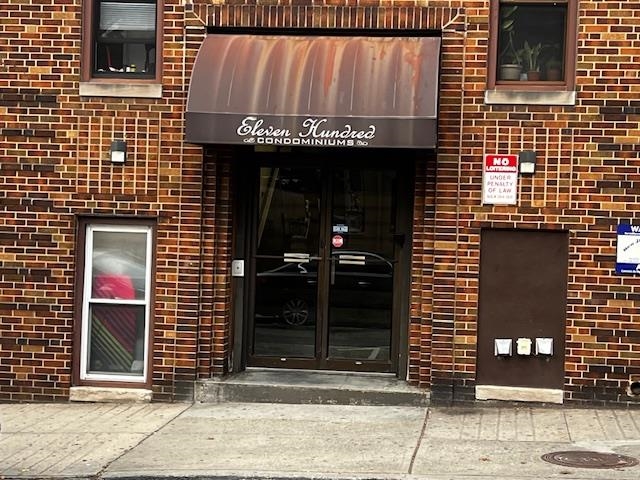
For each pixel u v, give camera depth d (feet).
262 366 31.19
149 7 29.91
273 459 22.16
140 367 29.84
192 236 29.22
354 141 26.48
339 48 28.04
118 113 29.37
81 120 29.48
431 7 28.17
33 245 29.66
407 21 28.27
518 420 26.27
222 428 25.63
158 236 29.32
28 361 29.71
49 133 29.53
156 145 29.30
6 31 29.63
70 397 29.58
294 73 27.40
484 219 27.96
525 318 28.04
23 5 29.58
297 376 30.30
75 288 29.71
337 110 26.63
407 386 29.01
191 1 29.12
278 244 31.19
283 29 28.96
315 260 31.01
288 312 31.14
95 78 29.89
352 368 30.76
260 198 31.22
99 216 29.53
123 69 30.04
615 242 27.40
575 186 27.58
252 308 31.30
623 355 27.40
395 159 30.45
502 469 21.01
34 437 24.80
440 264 28.12
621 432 24.75
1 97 29.68
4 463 22.16
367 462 21.76
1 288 29.71
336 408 28.12
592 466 21.24
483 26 27.99
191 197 29.19
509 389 27.91
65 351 29.60
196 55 28.76
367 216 30.76
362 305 30.81
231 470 21.11
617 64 27.37
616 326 27.40
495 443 23.58
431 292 28.58
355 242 30.83
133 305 29.84
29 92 29.58
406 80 26.81
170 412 27.84
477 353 28.14
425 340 28.66
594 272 27.50
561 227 27.63
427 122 26.14
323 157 30.76
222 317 29.71
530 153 27.63
